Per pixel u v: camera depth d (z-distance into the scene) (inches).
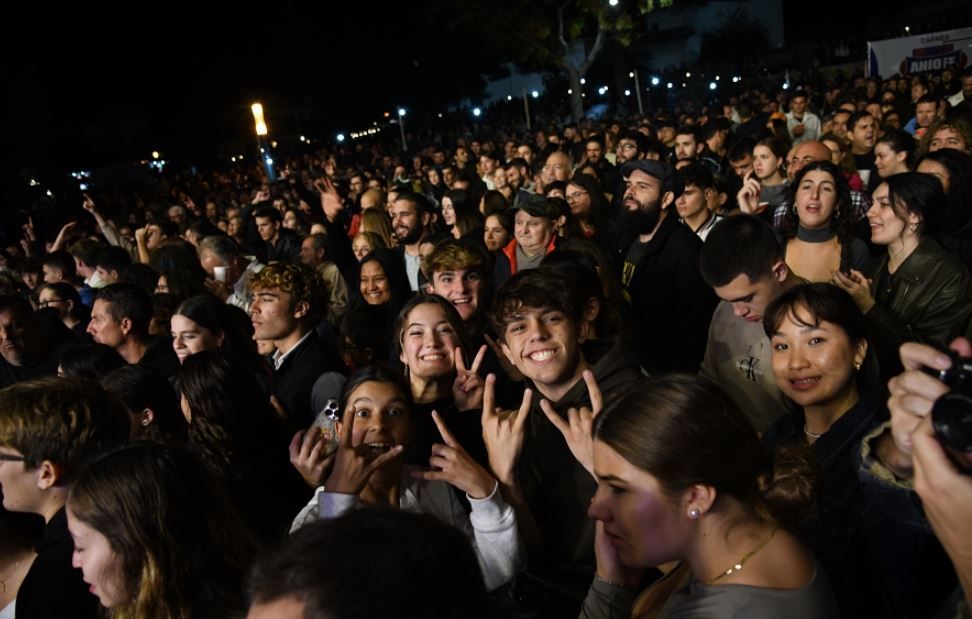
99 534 75.6
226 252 252.8
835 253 163.2
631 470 60.2
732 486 59.1
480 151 751.7
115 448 78.8
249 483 112.7
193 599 75.8
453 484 95.4
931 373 50.0
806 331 94.5
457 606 43.1
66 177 1129.4
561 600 91.9
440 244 169.2
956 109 330.3
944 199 143.8
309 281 168.7
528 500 102.7
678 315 176.4
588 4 1107.3
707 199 215.6
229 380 114.7
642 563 61.7
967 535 45.1
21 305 198.4
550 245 216.5
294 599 41.1
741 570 59.2
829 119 447.2
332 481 92.1
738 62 1601.9
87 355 155.3
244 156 1503.4
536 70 1654.8
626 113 1406.3
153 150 1504.7
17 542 103.0
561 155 363.6
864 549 77.0
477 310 166.4
